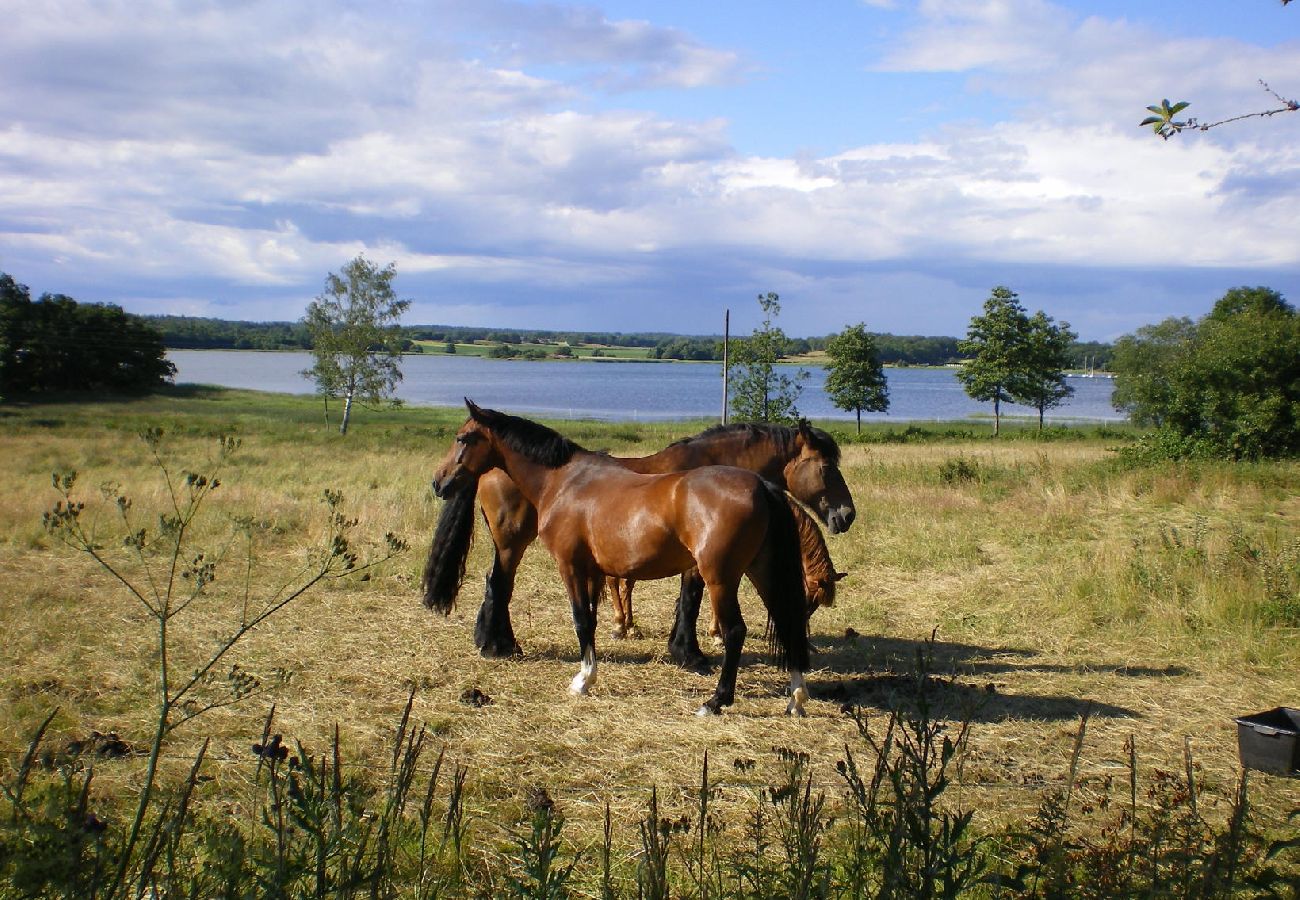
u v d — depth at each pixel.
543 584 9.60
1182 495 14.17
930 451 26.98
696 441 7.61
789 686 6.46
